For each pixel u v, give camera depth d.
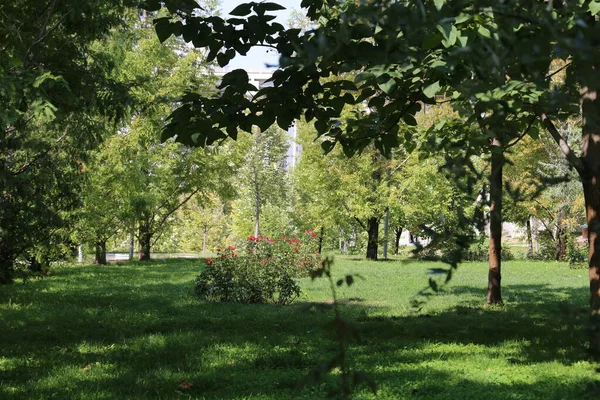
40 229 15.33
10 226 14.66
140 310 14.88
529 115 5.02
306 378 1.35
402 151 28.97
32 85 9.53
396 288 20.88
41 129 15.09
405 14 1.23
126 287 21.05
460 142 1.55
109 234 34.38
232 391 6.82
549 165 27.66
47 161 14.70
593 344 1.38
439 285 1.55
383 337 10.61
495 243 15.81
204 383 7.24
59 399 6.43
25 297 16.98
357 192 36.44
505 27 1.17
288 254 17.86
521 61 1.15
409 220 34.88
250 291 17.20
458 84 1.24
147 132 31.34
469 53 1.22
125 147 31.34
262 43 4.26
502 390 6.68
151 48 31.59
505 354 8.98
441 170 1.55
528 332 11.11
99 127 15.77
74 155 15.62
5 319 12.76
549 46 1.09
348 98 5.28
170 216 42.97
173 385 7.09
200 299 17.62
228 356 8.94
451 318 13.30
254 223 54.09
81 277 25.03
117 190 32.31
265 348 9.52
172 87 31.94
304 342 10.07
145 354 9.05
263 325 12.31
